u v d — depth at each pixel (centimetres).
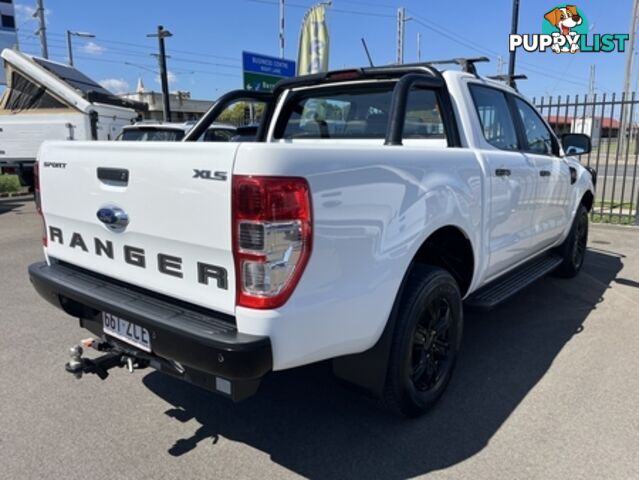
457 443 281
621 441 279
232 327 223
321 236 221
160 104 5138
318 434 291
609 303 508
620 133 1681
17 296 531
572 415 306
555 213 494
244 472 258
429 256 328
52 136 1357
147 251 252
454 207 305
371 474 257
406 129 372
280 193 207
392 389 279
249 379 214
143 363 271
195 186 222
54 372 362
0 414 308
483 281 376
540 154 462
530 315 475
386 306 260
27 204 1280
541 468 258
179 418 307
